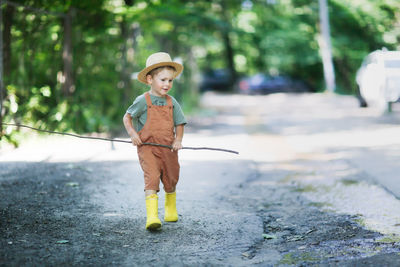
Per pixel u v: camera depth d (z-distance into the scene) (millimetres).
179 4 12617
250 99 26500
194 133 11734
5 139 8664
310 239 4125
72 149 8688
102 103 11930
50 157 7902
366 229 4348
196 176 6699
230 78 36156
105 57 12195
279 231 4387
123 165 7344
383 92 14297
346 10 29016
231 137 10883
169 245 3922
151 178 4250
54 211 4840
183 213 4855
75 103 10453
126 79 12938
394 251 3760
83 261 3541
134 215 4758
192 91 21594
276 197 5629
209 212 4922
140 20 11641
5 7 9211
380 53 15156
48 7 9984
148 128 4277
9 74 9320
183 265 3516
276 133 11477
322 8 28141
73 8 10336
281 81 30859
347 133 10859
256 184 6289
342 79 33531
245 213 4918
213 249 3857
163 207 5074
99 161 7648
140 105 4277
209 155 8438
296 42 32469
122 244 3922
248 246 3941
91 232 4203
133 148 8930
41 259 3551
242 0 23750
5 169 6879
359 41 30219
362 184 6098
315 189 5965
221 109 19750
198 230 4316
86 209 4949
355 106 18125
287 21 31094
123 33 12773
